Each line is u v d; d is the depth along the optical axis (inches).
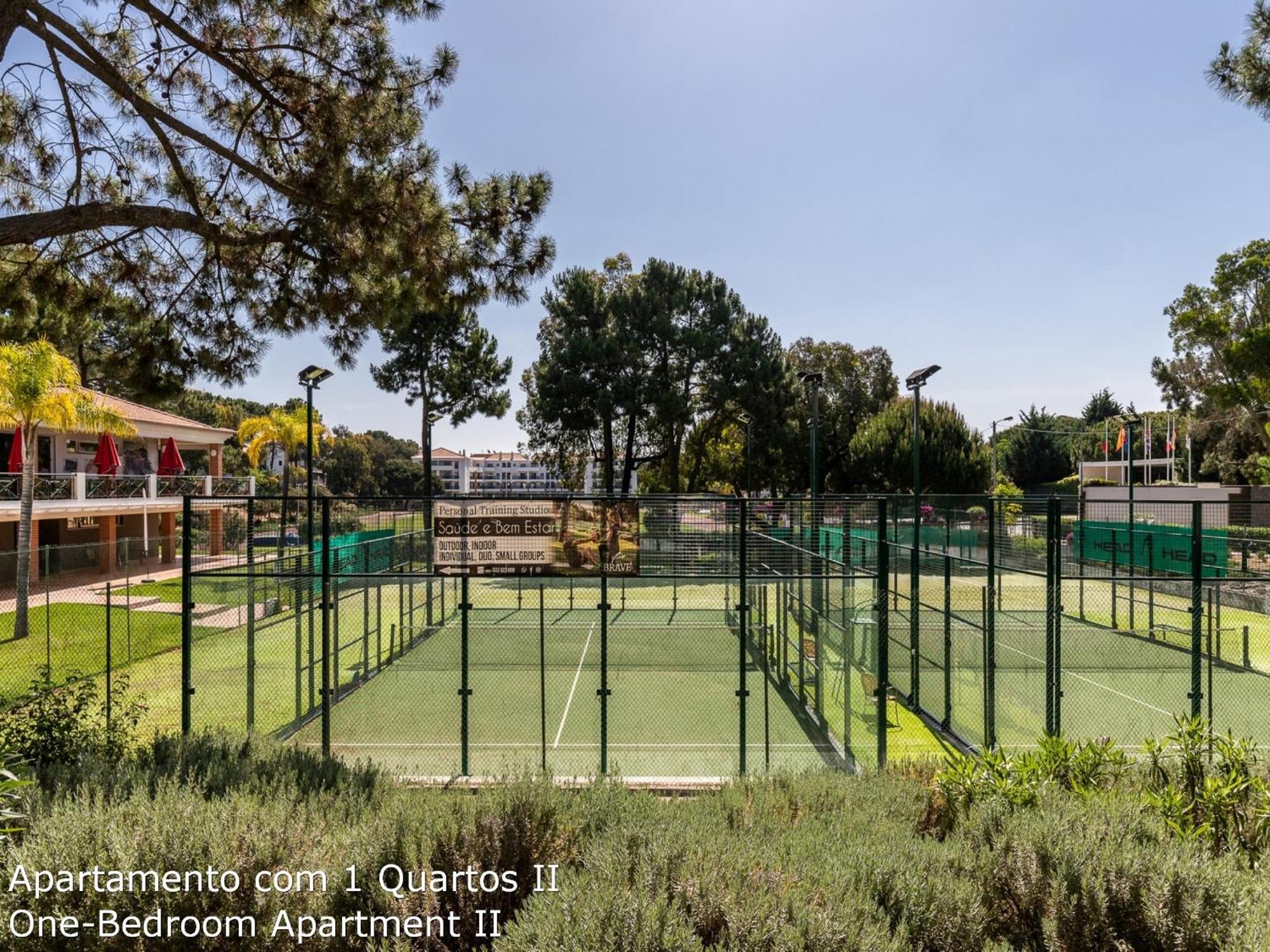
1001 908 145.9
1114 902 136.2
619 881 132.4
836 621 534.6
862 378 1824.6
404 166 321.7
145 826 144.5
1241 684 511.8
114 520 1080.8
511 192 340.5
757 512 526.0
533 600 893.8
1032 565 764.0
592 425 1269.7
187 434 1259.8
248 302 368.5
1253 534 831.7
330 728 381.4
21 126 325.7
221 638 614.2
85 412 772.6
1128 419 904.3
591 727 435.5
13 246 315.6
